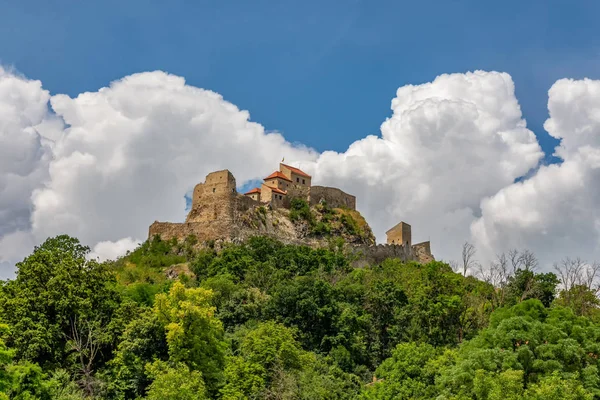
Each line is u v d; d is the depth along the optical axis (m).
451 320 104.94
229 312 106.38
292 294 106.25
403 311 107.75
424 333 104.12
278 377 80.25
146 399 69.62
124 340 78.94
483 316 106.88
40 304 80.06
